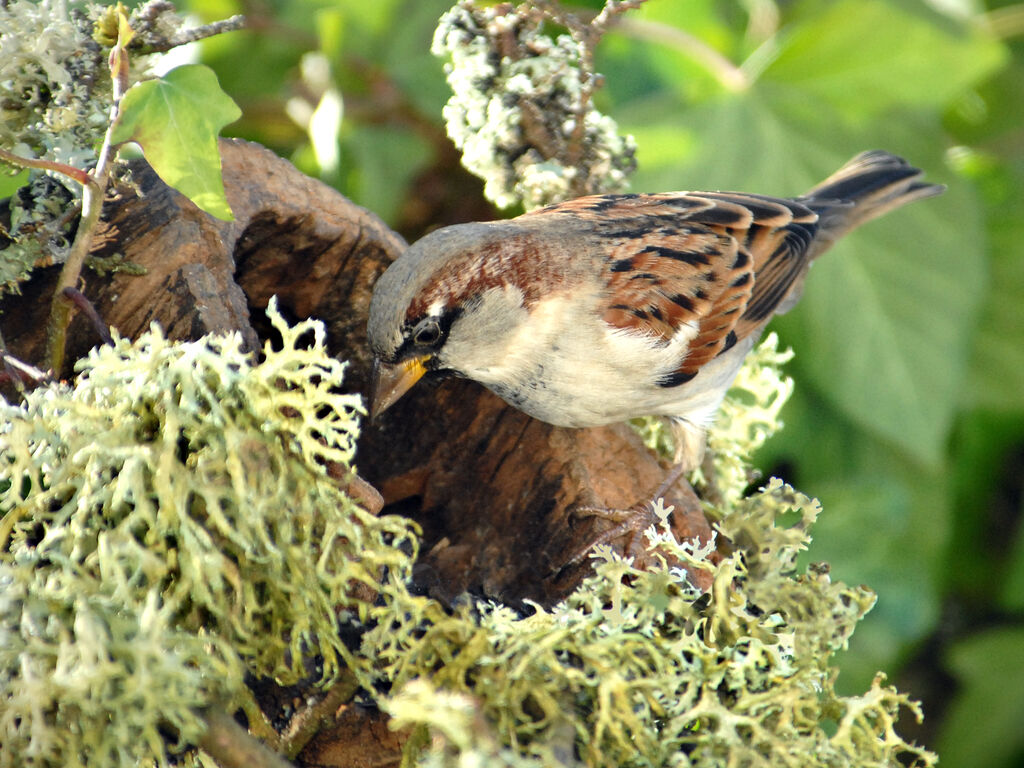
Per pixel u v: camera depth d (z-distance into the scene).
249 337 4.92
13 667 3.51
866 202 7.66
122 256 4.80
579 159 6.16
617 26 7.55
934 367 7.85
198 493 3.72
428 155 7.95
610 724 3.89
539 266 5.85
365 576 4.01
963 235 7.99
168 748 4.07
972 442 8.76
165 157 4.11
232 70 8.23
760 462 8.16
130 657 3.43
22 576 3.56
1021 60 9.11
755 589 4.68
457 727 3.17
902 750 4.27
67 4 4.49
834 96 7.89
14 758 3.44
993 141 9.13
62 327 4.39
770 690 4.11
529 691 3.90
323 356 3.84
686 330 6.19
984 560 9.07
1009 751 8.57
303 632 3.90
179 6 7.77
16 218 4.58
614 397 5.94
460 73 5.76
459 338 5.65
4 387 4.49
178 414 3.70
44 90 4.41
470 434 5.87
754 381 6.85
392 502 5.96
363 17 7.82
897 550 8.22
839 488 8.15
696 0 8.76
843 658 8.00
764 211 6.96
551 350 5.84
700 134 7.79
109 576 3.56
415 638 4.54
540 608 4.12
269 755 3.61
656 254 6.24
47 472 3.73
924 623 8.14
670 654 4.11
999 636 8.70
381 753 4.53
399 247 5.77
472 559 5.66
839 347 7.95
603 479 5.71
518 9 5.63
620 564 4.26
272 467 3.88
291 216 5.41
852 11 7.61
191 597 3.80
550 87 5.77
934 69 7.77
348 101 7.88
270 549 3.72
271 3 8.17
